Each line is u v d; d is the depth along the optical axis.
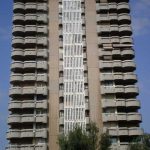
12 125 66.50
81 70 71.62
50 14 77.50
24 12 77.44
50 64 72.19
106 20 76.88
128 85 70.44
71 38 74.75
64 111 67.50
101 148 46.53
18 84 70.38
